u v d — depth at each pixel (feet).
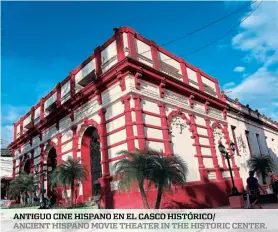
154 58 50.57
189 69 62.44
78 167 46.62
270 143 100.83
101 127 47.37
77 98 54.60
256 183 44.91
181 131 51.72
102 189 44.39
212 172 56.75
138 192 38.34
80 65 57.72
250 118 87.92
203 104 62.80
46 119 67.36
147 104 45.62
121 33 46.91
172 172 31.83
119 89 45.37
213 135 62.95
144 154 33.06
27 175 65.51
